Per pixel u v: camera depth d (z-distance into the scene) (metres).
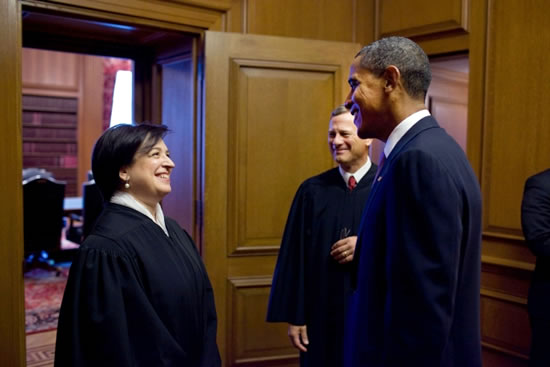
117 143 1.53
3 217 2.35
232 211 2.86
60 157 8.95
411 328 1.17
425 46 3.12
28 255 5.58
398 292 1.20
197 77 2.93
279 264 2.23
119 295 1.38
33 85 8.61
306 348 2.15
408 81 1.36
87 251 1.41
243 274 2.90
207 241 2.81
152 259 1.47
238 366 2.92
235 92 2.83
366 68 1.40
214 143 2.79
